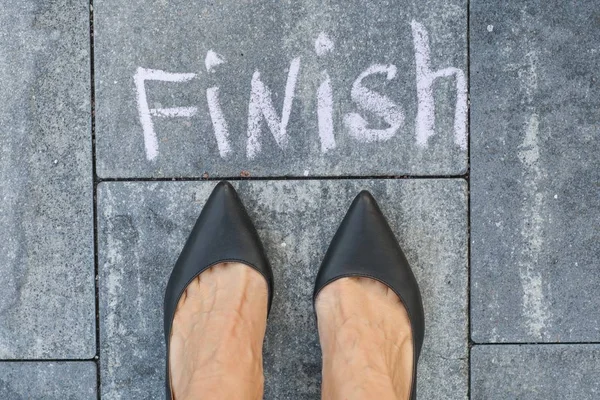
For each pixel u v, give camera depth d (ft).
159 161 6.18
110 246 6.20
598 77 6.12
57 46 6.16
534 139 6.15
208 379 5.44
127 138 6.17
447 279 6.19
